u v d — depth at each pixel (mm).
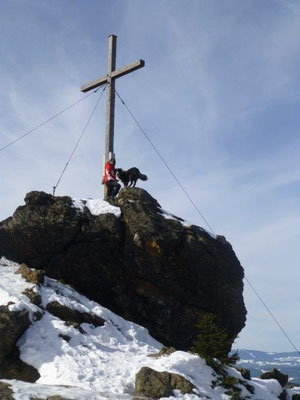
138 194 24453
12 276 19109
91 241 22594
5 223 22781
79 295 20203
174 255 22406
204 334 16594
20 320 15375
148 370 14039
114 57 27219
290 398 18922
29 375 14258
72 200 24141
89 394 12320
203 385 14836
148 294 22562
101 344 16719
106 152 26297
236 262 24344
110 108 26594
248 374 17328
